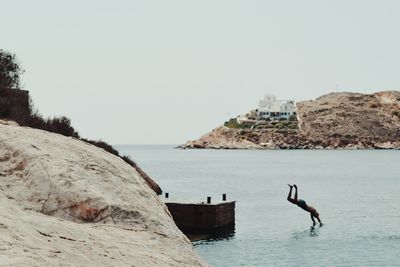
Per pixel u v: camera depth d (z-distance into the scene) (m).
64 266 4.70
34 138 8.65
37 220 5.99
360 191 75.06
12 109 35.09
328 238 34.84
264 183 88.81
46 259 4.68
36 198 7.39
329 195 68.69
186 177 103.19
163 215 8.10
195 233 34.62
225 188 77.94
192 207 34.78
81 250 5.49
